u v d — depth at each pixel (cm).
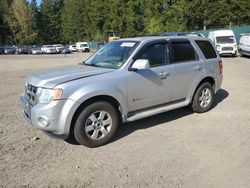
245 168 459
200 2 4925
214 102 855
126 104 583
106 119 559
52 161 496
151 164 478
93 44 7469
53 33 9781
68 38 9356
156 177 438
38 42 9512
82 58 3328
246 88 1060
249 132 605
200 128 635
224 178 432
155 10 5122
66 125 515
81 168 470
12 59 3550
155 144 556
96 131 549
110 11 6444
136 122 682
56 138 556
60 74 561
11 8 8894
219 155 504
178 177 437
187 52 703
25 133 627
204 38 764
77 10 8831
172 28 5075
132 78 586
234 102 852
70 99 515
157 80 627
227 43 2792
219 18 4925
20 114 773
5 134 623
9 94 1050
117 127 575
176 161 486
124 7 6159
